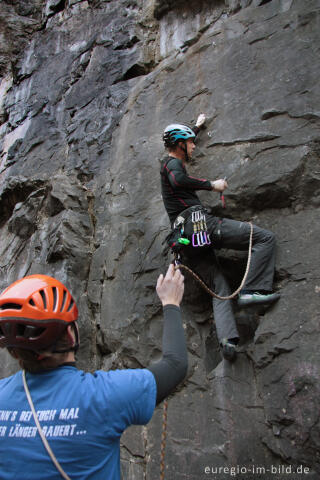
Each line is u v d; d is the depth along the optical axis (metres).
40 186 5.62
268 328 3.03
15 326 1.37
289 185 3.36
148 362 3.67
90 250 4.67
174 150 3.52
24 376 1.42
